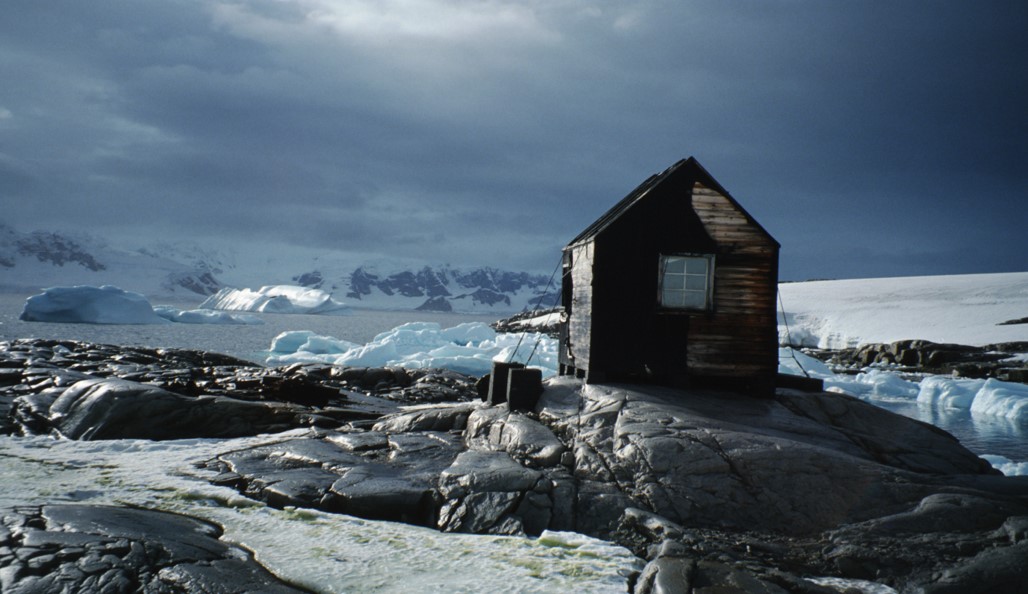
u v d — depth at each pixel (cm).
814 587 623
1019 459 1772
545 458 940
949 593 620
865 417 1160
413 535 755
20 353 2139
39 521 670
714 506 802
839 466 864
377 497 834
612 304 1264
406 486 860
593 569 660
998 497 792
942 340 5003
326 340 4800
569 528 782
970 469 993
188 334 7225
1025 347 4256
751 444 908
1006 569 639
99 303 8200
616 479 871
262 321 11750
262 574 610
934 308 6119
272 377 1673
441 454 1020
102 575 548
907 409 2892
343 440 1095
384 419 1278
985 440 2095
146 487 887
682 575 617
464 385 2386
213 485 900
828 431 1050
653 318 1270
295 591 576
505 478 853
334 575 625
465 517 805
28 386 1491
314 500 852
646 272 1277
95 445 1123
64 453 1070
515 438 1002
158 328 7931
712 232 1291
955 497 782
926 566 666
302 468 963
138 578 558
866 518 766
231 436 1252
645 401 1092
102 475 939
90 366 1941
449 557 686
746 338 1278
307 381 1670
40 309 7669
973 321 5397
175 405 1264
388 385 2295
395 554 689
